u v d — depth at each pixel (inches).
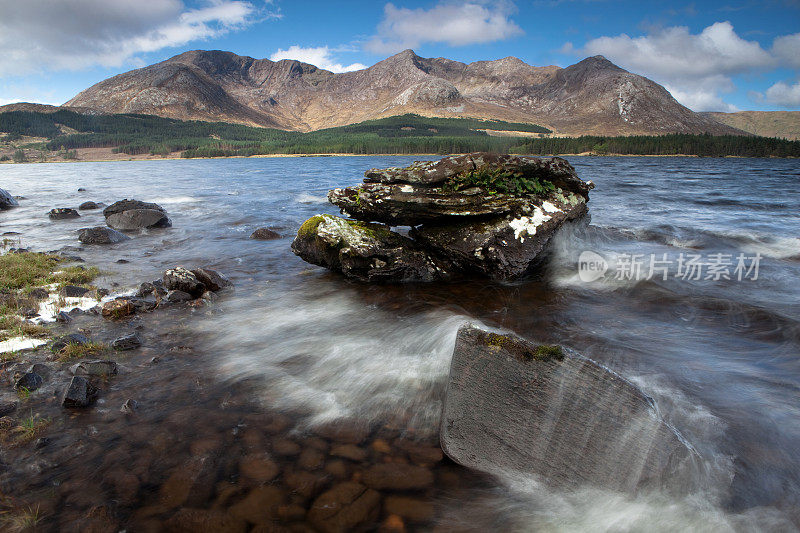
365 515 123.0
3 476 135.4
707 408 179.6
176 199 1089.4
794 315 287.4
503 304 320.2
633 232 593.6
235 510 123.0
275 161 5231.3
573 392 155.1
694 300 323.6
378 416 175.5
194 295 332.2
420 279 373.1
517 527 123.6
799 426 167.3
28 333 245.4
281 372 212.8
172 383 198.4
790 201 990.4
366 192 397.7
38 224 717.3
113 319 276.4
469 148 7293.3
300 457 147.4
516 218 376.5
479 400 158.9
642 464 139.7
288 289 357.1
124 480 134.4
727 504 131.6
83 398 176.1
